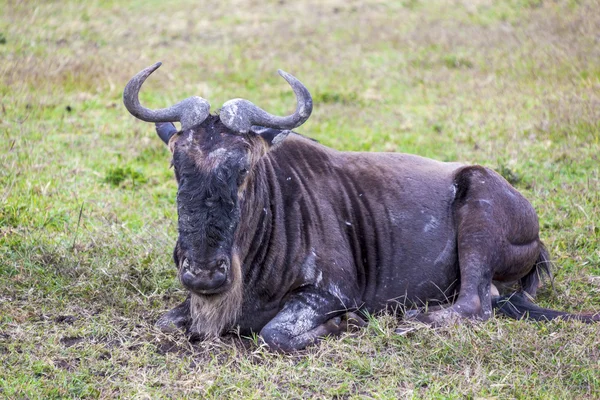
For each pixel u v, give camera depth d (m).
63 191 32.19
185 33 61.97
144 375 19.67
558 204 31.59
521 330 22.03
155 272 26.08
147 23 64.06
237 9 70.50
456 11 66.44
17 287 24.67
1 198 30.44
